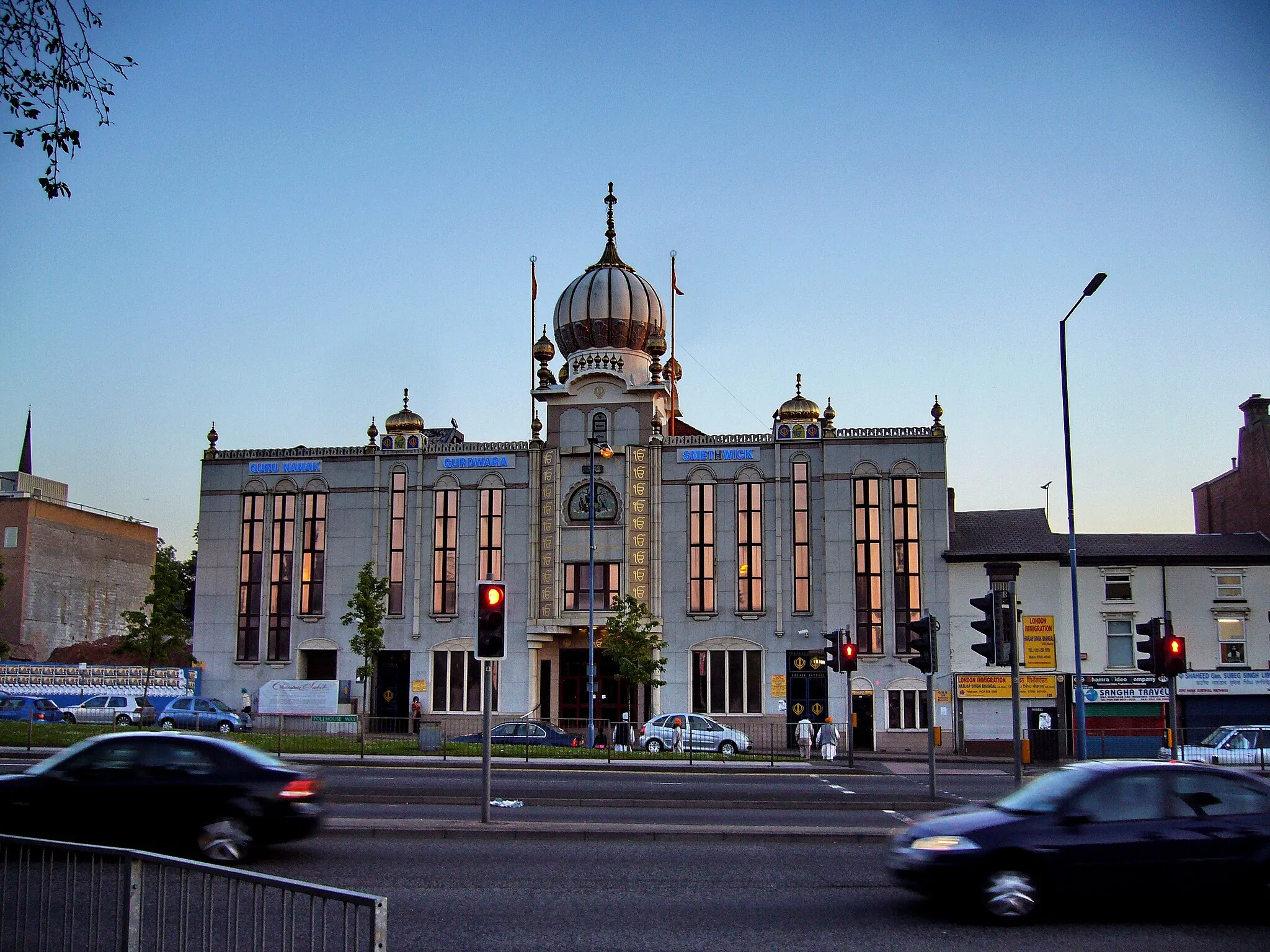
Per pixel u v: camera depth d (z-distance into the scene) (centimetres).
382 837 1902
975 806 1467
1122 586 5372
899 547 5678
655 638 5597
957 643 5519
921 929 1294
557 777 3300
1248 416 5775
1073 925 1311
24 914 912
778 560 5809
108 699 5209
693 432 7238
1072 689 5294
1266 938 1252
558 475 6028
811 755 4959
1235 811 1333
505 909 1383
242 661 6131
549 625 5881
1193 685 5131
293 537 6206
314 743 3969
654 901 1441
